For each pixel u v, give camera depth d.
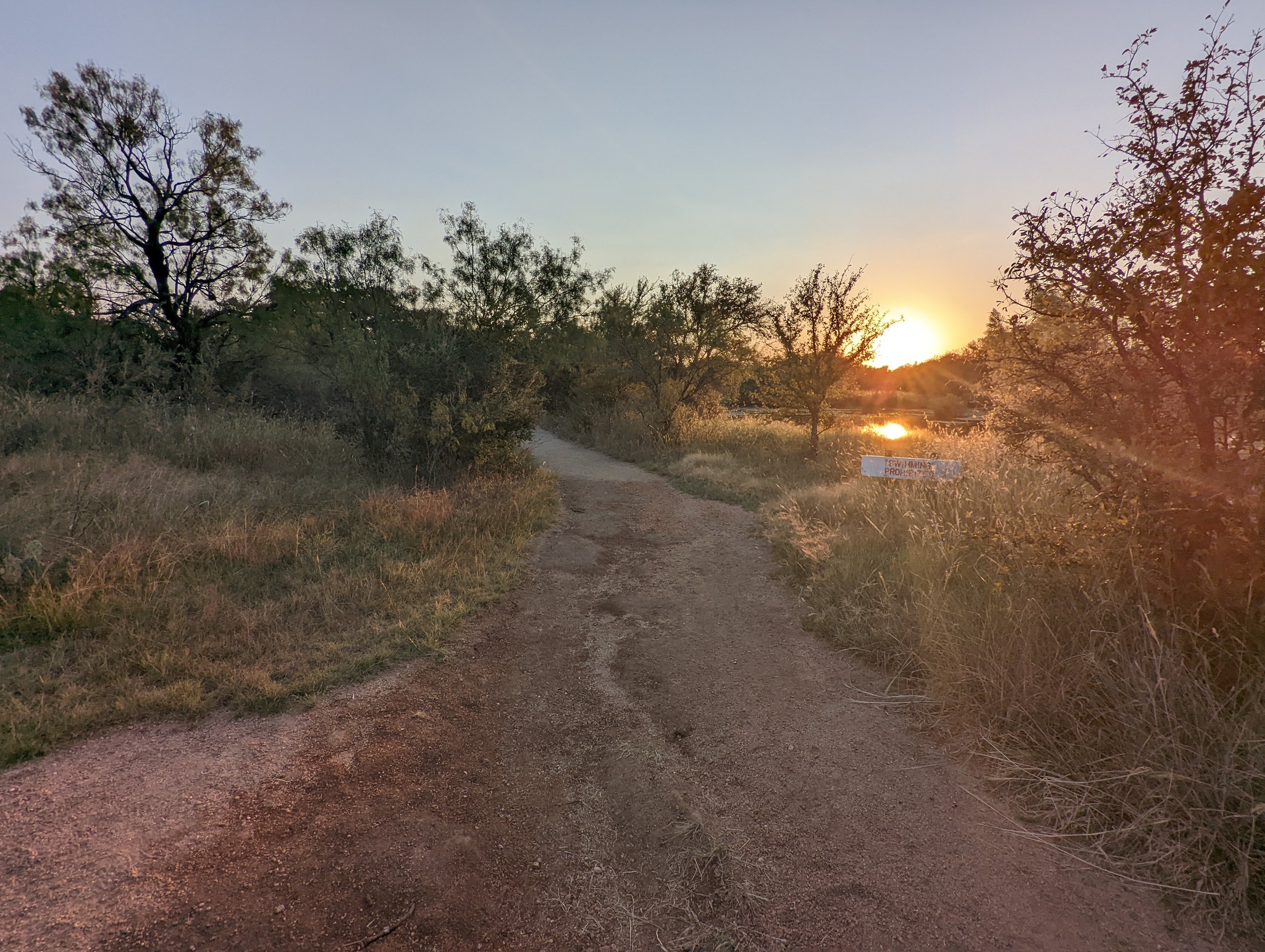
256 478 9.17
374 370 10.42
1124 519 3.76
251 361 17.30
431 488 9.24
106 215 15.38
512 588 6.34
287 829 2.90
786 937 2.44
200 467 9.29
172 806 2.98
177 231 16.17
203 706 3.73
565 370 25.23
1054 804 3.04
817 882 2.70
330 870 2.69
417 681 4.38
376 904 2.53
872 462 8.25
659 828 3.06
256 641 4.54
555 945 2.42
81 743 3.40
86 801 2.97
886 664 4.64
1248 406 3.30
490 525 7.82
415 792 3.26
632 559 7.61
